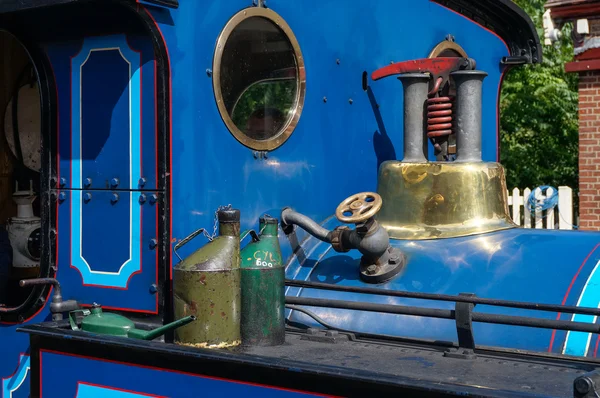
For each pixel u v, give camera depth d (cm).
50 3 272
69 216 309
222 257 262
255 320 267
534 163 1355
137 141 289
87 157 304
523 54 451
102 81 299
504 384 223
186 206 288
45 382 287
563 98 1370
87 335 271
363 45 372
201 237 294
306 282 290
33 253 410
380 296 295
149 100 286
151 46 285
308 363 235
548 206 936
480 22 442
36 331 282
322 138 350
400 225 320
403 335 283
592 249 286
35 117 447
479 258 295
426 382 214
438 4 415
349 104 365
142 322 288
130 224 291
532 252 292
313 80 345
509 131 1391
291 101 335
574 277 274
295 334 288
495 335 272
